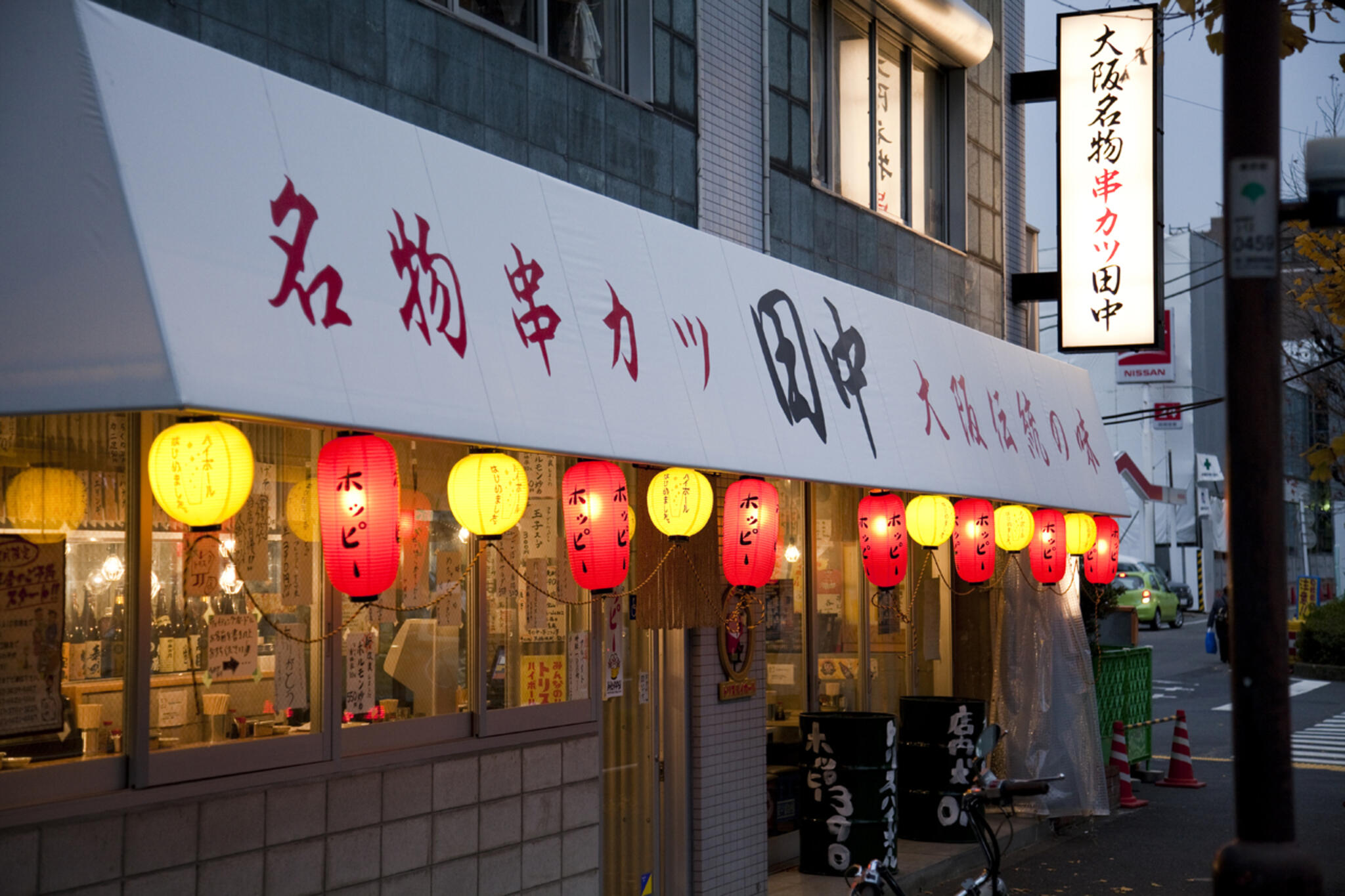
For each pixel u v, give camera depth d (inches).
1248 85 174.6
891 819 392.5
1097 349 530.0
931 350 404.8
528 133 293.9
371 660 248.5
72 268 162.1
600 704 309.3
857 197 465.7
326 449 208.4
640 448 245.3
